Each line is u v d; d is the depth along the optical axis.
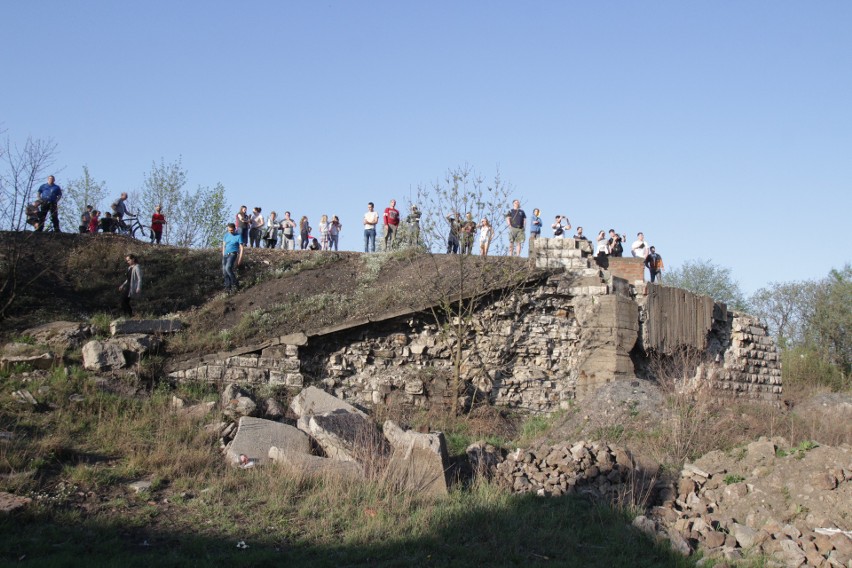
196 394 16.11
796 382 33.25
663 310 20.50
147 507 10.12
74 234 24.20
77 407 13.95
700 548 9.61
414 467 11.66
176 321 18.75
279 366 17.45
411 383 17.83
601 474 12.06
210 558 8.48
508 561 8.88
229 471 11.73
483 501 11.02
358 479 11.42
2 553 8.21
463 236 19.12
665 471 12.59
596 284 18.94
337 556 8.77
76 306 20.33
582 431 15.20
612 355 18.36
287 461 11.89
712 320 23.19
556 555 9.23
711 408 15.26
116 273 22.58
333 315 18.86
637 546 9.60
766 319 45.06
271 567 8.42
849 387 33.25
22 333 17.28
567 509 10.85
